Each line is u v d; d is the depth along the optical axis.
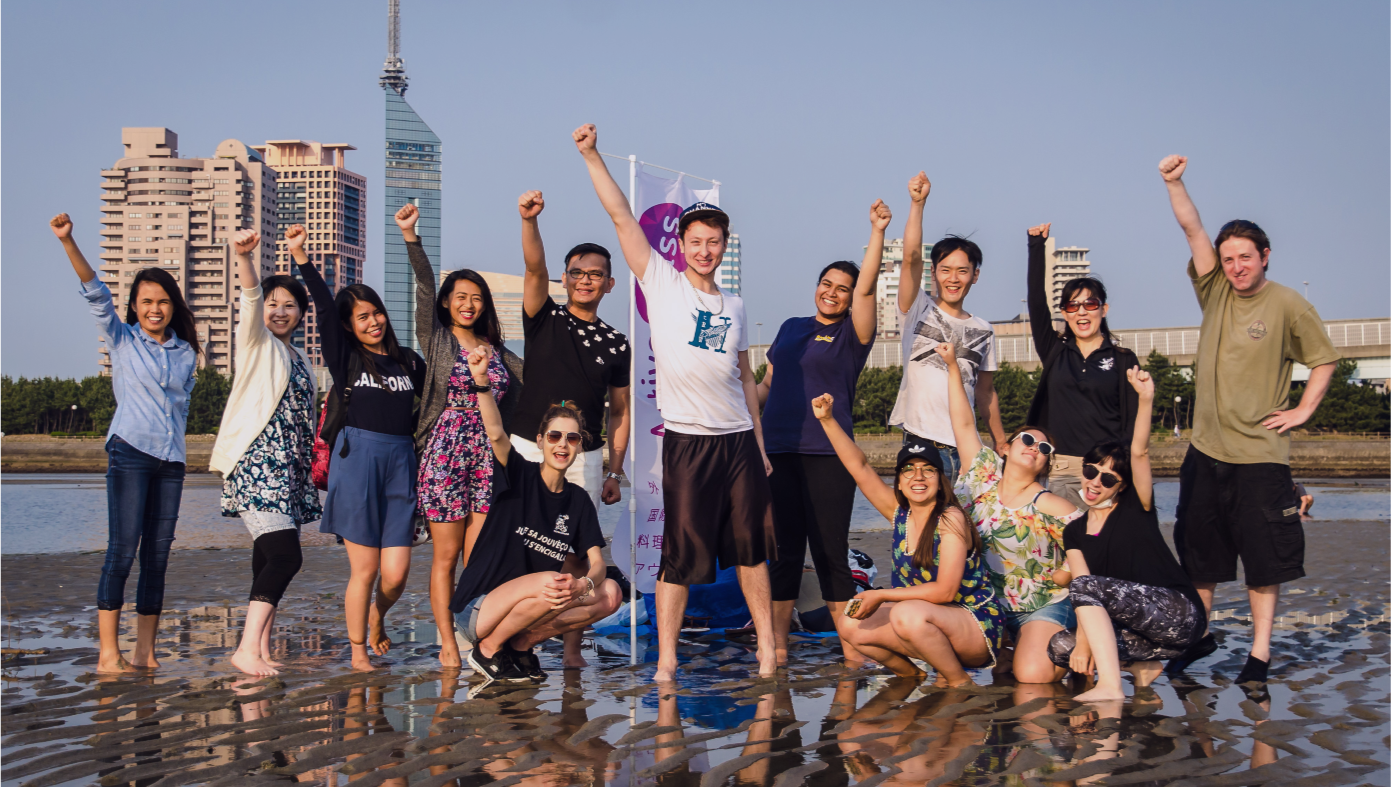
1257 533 5.15
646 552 6.75
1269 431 5.20
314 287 5.50
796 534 5.94
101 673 5.15
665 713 4.29
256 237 5.36
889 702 4.50
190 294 162.00
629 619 6.86
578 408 5.61
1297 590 8.02
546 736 3.90
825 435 5.90
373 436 5.44
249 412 5.39
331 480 5.42
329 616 7.14
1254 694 4.56
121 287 161.75
